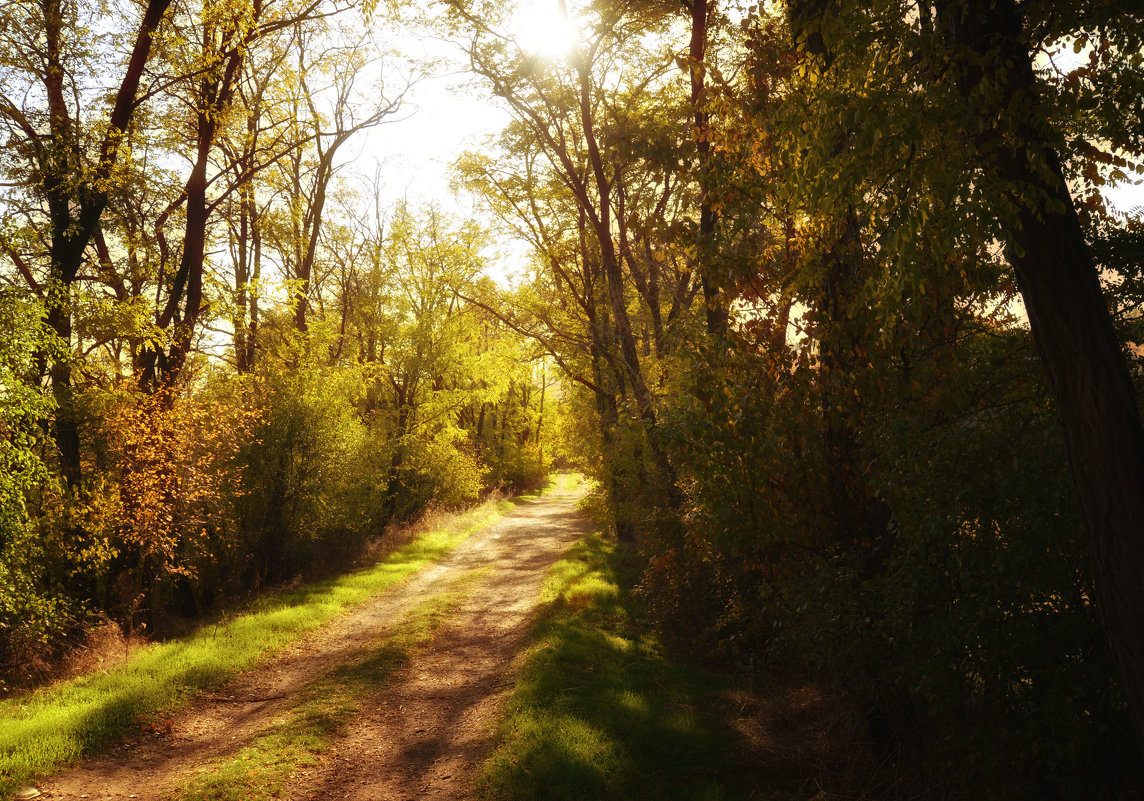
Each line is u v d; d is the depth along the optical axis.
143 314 11.80
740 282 6.80
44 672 9.23
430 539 21.34
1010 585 4.59
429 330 25.50
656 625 11.02
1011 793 4.71
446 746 6.80
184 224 16.20
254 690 8.53
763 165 6.72
